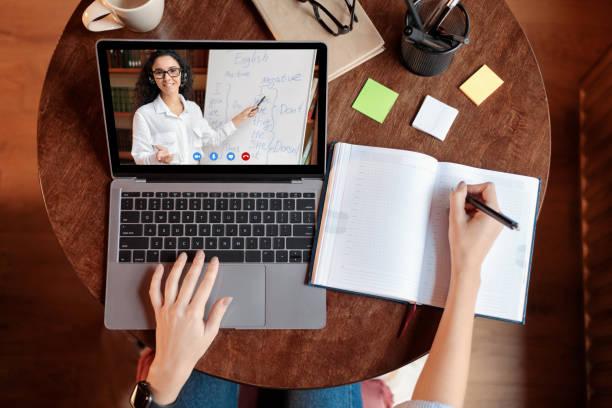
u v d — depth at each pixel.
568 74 1.59
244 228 0.83
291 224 0.83
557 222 1.53
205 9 0.91
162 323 0.77
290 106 0.81
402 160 0.84
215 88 0.80
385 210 0.83
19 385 1.43
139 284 0.81
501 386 1.44
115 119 0.80
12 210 1.50
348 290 0.81
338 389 1.03
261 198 0.84
